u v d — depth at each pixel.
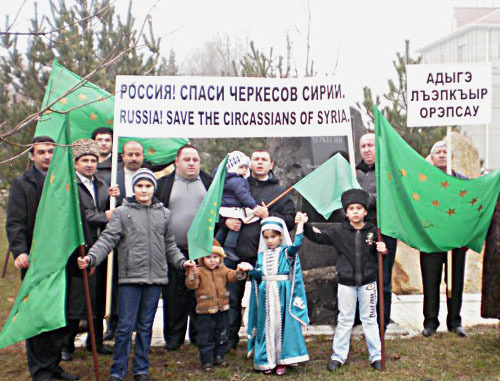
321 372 5.41
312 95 6.57
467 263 8.87
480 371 5.36
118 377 5.04
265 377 5.30
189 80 6.45
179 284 6.13
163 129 6.42
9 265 11.76
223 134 6.50
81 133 7.11
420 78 6.83
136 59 11.84
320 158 10.59
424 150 11.88
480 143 32.44
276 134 6.54
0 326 7.24
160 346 6.35
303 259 8.31
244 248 6.16
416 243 6.03
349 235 5.65
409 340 6.36
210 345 5.52
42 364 5.06
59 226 4.80
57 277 4.72
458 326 6.61
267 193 6.30
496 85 32.56
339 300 5.66
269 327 5.38
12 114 11.41
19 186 5.26
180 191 6.07
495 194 6.05
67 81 7.07
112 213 5.32
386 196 5.71
